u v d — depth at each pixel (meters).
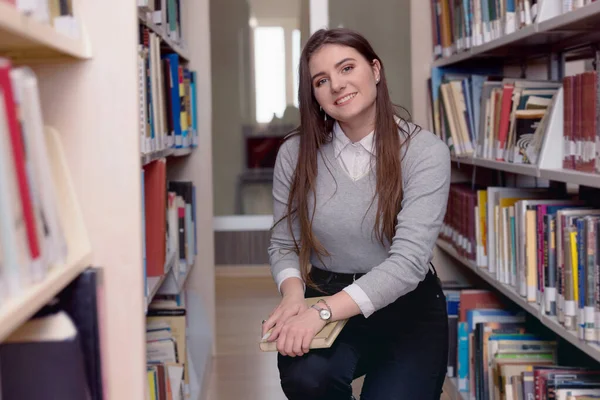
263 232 5.83
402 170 1.84
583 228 1.79
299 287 1.89
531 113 2.43
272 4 5.62
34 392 1.04
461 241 3.20
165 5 2.60
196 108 3.44
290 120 5.73
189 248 3.24
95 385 1.19
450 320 3.11
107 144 1.27
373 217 1.84
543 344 2.54
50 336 1.05
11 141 0.86
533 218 2.21
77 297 1.17
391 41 5.04
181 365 2.61
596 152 1.85
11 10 0.83
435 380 1.87
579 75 1.98
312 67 1.84
